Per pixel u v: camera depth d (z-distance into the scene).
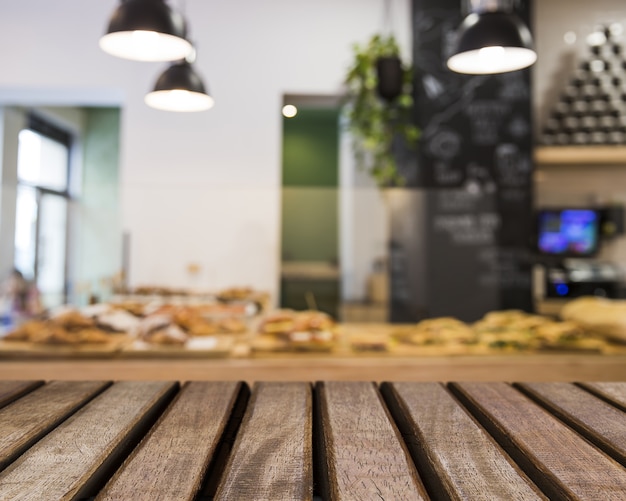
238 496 0.58
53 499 0.57
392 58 3.77
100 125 6.53
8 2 4.07
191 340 2.27
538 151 4.14
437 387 1.02
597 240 3.84
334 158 6.19
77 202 2.50
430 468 0.67
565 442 0.74
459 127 4.12
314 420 0.96
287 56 4.16
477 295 2.78
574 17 4.41
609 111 4.09
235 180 4.14
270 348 2.21
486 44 1.93
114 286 2.50
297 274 2.63
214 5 4.14
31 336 2.24
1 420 0.81
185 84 2.55
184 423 0.81
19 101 4.46
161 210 2.54
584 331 2.37
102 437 0.74
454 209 2.77
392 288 2.70
